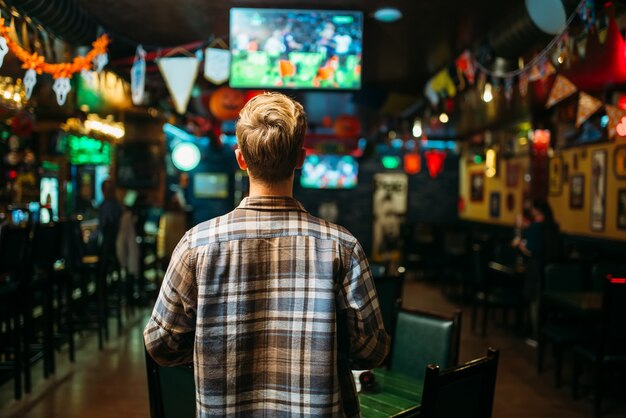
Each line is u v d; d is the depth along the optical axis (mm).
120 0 3545
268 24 3682
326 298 1136
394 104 6258
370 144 9977
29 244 3793
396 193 12016
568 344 4168
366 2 3609
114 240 5555
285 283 1153
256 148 1164
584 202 6582
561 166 7211
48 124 6180
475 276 6078
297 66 3699
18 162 5199
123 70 4906
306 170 11938
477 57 4434
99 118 6578
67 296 4562
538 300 5148
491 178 9930
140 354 4832
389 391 2238
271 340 1151
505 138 8883
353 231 12000
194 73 3641
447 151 11602
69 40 3643
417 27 4109
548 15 2986
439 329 2539
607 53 3410
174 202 8227
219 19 3998
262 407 1150
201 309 1129
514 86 5539
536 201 5488
